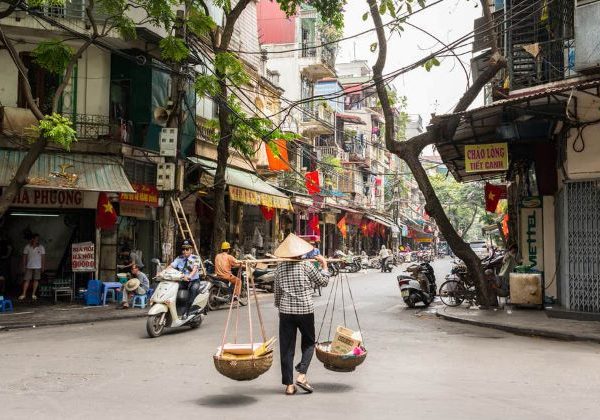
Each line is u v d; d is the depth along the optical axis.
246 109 26.28
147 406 5.73
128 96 18.28
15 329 11.45
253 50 27.58
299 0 16.86
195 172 19.83
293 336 6.35
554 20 13.95
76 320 12.52
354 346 6.43
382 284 24.56
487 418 5.34
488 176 21.36
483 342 10.04
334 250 43.38
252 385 6.71
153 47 17.78
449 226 15.08
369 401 5.96
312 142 38.59
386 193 63.34
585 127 12.73
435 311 14.75
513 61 15.02
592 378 7.12
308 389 6.31
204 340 10.09
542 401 5.99
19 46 16.69
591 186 13.09
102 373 7.27
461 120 13.43
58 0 12.66
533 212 15.96
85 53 17.23
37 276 16.30
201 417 5.34
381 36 14.46
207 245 24.02
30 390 6.36
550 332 10.70
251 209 28.59
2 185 14.83
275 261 6.24
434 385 6.72
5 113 15.79
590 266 12.99
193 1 14.92
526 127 13.73
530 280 14.48
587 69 11.83
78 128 16.91
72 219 17.56
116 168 16.36
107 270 17.44
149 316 10.26
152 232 19.81
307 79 38.16
